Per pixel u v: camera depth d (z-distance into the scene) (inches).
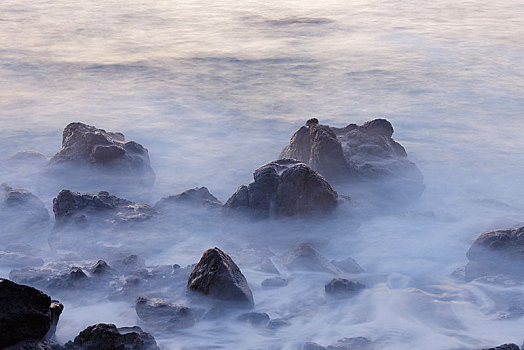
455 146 604.7
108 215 412.8
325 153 464.8
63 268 343.3
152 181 513.0
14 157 541.0
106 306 311.9
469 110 721.6
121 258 359.9
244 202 420.8
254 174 429.7
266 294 326.3
